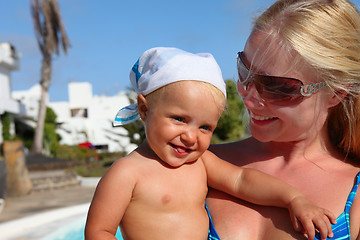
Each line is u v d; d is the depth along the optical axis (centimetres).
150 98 178
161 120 173
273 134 189
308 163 199
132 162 179
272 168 207
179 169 188
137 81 192
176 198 179
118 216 170
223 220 191
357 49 178
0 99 2783
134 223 174
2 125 2928
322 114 189
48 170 2020
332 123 208
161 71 173
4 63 3033
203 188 194
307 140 199
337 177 186
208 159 204
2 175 1209
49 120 3872
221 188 200
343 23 175
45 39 2827
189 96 168
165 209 176
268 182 186
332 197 177
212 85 174
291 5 182
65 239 601
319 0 180
